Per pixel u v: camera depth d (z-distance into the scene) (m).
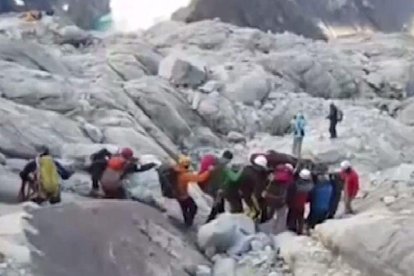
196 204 19.53
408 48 52.44
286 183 18.27
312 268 15.73
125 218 16.09
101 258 14.47
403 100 43.41
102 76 33.97
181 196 18.25
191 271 15.77
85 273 13.93
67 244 14.34
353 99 43.53
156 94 31.61
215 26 49.53
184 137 31.44
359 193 22.92
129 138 25.52
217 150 31.27
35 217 14.73
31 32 43.03
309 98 39.38
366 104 41.09
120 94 30.00
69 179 19.20
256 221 18.59
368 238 15.17
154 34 49.91
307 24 69.00
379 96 44.66
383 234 15.10
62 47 41.12
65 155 21.36
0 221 14.38
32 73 26.92
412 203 19.97
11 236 13.82
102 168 18.62
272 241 17.44
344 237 15.57
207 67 38.91
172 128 31.17
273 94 38.56
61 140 22.66
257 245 17.08
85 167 20.52
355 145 31.34
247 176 18.47
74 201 16.64
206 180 18.61
